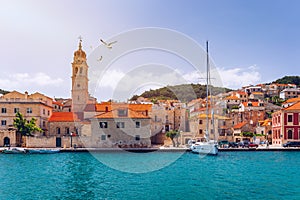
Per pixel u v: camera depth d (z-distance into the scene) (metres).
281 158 52.34
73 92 58.12
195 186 26.70
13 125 74.81
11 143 71.50
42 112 85.31
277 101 146.25
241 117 105.94
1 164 43.66
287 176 32.56
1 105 81.38
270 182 28.94
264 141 84.81
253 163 44.78
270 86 174.75
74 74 61.34
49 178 31.08
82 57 62.19
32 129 73.19
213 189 25.55
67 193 24.19
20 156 56.00
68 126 77.19
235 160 48.88
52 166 41.09
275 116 83.88
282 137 78.00
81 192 24.45
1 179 30.66
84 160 48.47
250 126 94.06
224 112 93.00
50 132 76.81
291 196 23.45
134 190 25.02
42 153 60.12
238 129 93.00
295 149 67.00
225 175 32.91
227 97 139.88
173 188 25.78
